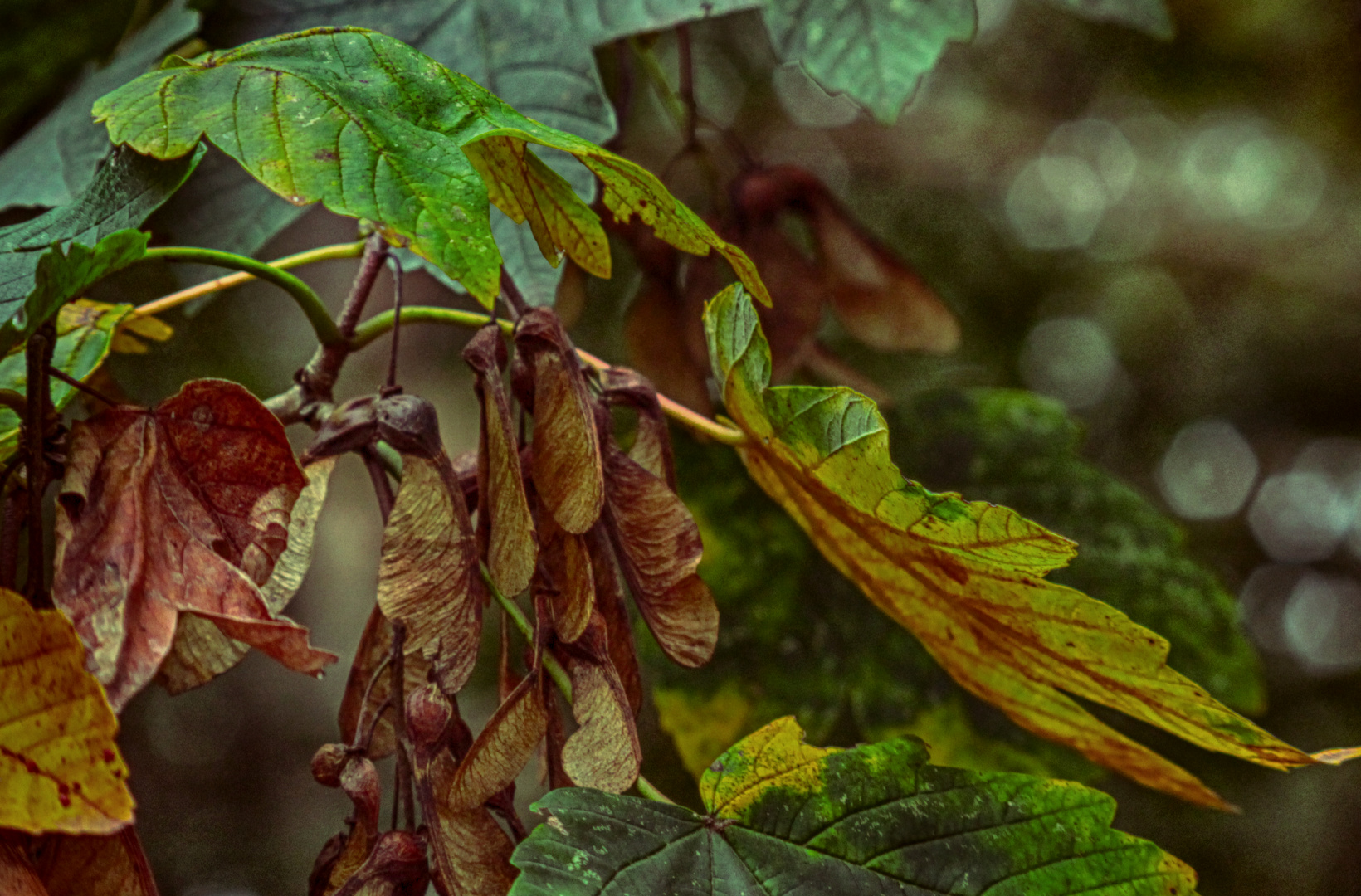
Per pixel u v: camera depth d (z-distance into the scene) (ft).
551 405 1.65
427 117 1.62
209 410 1.60
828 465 1.70
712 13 1.93
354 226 2.81
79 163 2.00
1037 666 1.78
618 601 1.66
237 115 1.60
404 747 1.63
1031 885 1.65
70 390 1.73
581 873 1.58
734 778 1.64
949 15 1.95
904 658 2.16
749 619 2.15
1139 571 2.23
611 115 1.90
